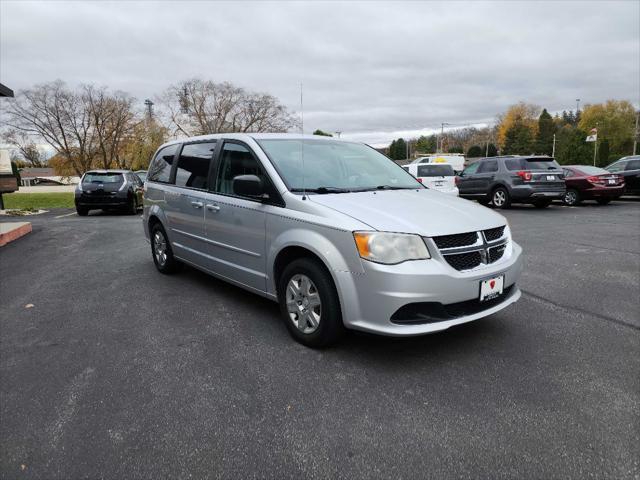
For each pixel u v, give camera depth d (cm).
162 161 583
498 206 1424
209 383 296
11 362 330
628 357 326
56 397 281
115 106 4956
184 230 506
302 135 458
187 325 399
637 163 1580
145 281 549
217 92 5125
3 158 1016
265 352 341
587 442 230
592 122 8525
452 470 212
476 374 303
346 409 263
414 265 295
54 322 411
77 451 229
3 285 539
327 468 215
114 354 341
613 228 951
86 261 668
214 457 224
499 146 10225
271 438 238
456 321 304
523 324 392
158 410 265
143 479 209
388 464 217
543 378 296
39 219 1315
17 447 233
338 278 312
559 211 1330
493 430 241
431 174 1460
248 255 402
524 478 206
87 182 1409
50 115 4803
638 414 254
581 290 494
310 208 339
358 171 430
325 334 330
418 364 318
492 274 321
